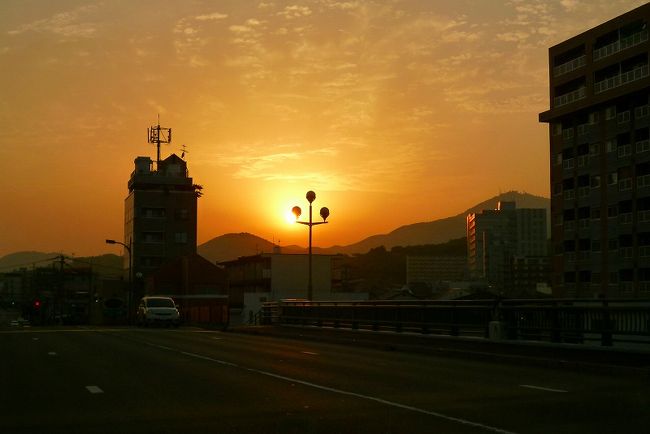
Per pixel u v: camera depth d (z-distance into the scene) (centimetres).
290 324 3600
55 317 10094
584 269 7356
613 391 1286
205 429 912
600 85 7144
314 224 3375
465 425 934
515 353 1919
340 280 9681
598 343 1856
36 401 1154
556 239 7738
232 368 1672
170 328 4391
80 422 965
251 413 1032
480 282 9088
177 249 10075
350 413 1030
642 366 1560
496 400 1164
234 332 3791
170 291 8556
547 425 936
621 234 6956
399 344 2344
